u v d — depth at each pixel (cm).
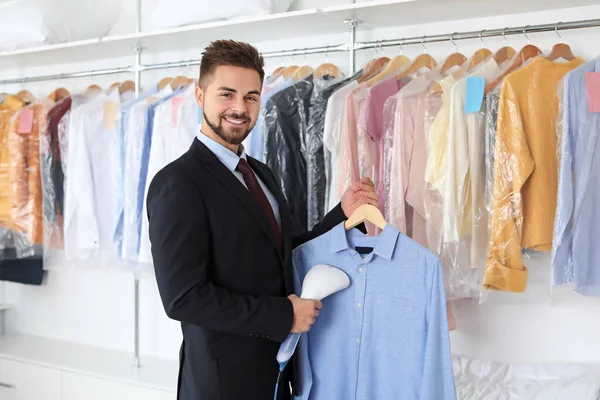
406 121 202
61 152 281
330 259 157
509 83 186
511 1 202
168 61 291
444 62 219
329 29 243
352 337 154
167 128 245
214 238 142
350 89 214
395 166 203
